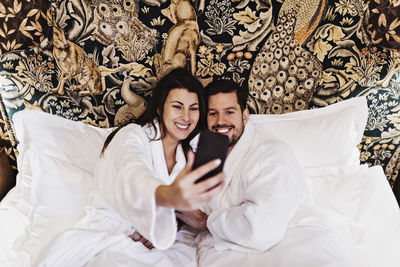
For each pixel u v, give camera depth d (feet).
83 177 3.80
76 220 3.56
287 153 3.49
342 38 4.00
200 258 3.41
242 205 3.32
